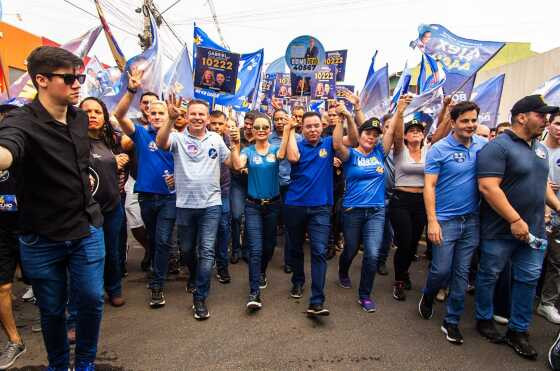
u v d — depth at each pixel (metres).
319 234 3.48
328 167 3.56
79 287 2.27
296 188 3.58
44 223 2.10
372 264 3.62
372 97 5.27
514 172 2.88
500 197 2.86
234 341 3.05
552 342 3.14
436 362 2.81
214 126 4.68
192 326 3.30
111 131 3.42
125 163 3.78
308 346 3.00
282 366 2.71
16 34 10.91
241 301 3.87
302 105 5.33
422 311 3.54
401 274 3.98
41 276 2.18
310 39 5.04
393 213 4.00
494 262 3.07
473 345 3.06
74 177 2.16
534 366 2.78
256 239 3.73
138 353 2.85
